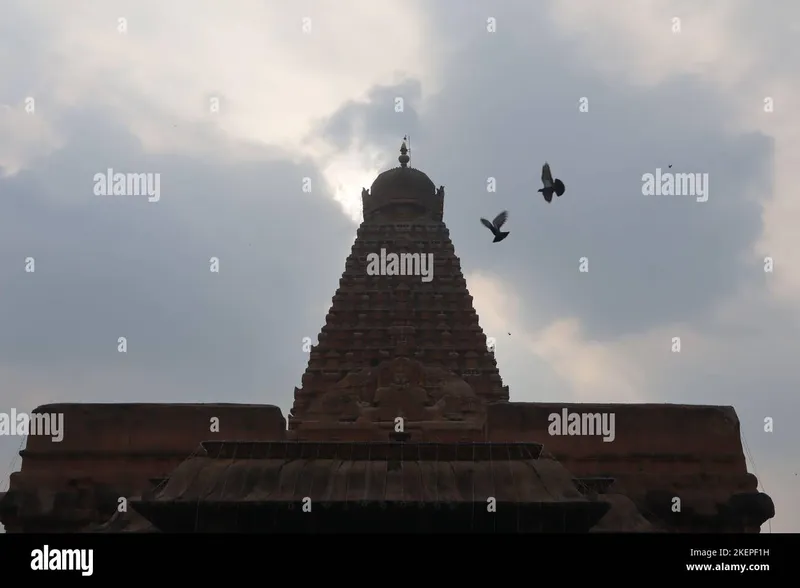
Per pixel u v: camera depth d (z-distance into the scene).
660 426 55.00
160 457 53.91
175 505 39.72
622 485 53.69
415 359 63.69
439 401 58.31
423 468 41.31
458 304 68.88
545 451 43.59
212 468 41.56
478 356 66.25
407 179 75.19
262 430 54.78
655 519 52.12
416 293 69.12
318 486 40.53
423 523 39.75
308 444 42.19
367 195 76.38
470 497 40.12
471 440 55.31
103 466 53.78
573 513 39.84
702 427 55.22
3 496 52.56
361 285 69.75
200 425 54.62
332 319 68.31
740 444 55.25
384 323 67.88
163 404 55.16
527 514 39.81
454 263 70.94
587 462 54.22
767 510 53.41
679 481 54.00
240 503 39.62
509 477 41.03
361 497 39.88
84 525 52.19
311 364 66.44
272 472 41.16
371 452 42.00
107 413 54.72
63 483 53.19
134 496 52.62
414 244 71.44
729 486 54.31
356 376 61.53
